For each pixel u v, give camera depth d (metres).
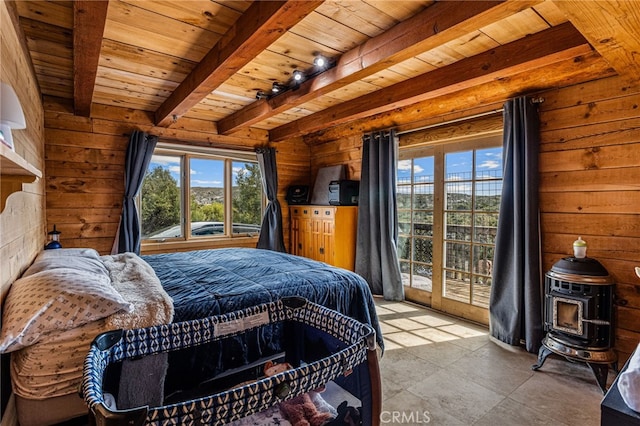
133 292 1.80
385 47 2.12
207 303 1.92
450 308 3.66
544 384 2.27
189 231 4.52
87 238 3.72
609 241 2.46
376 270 4.25
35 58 2.45
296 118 4.44
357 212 4.62
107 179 3.82
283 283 2.31
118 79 2.95
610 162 2.45
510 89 2.86
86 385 1.08
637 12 1.43
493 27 2.05
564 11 1.45
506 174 2.92
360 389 1.51
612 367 2.42
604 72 2.43
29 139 2.30
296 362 2.05
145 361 1.55
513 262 2.88
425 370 2.46
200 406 1.02
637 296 2.35
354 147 4.71
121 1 1.78
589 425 1.85
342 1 1.80
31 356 1.33
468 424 1.86
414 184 4.08
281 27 1.74
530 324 2.74
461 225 3.58
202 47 2.33
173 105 3.27
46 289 1.42
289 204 5.31
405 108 3.79
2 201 1.20
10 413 1.32
